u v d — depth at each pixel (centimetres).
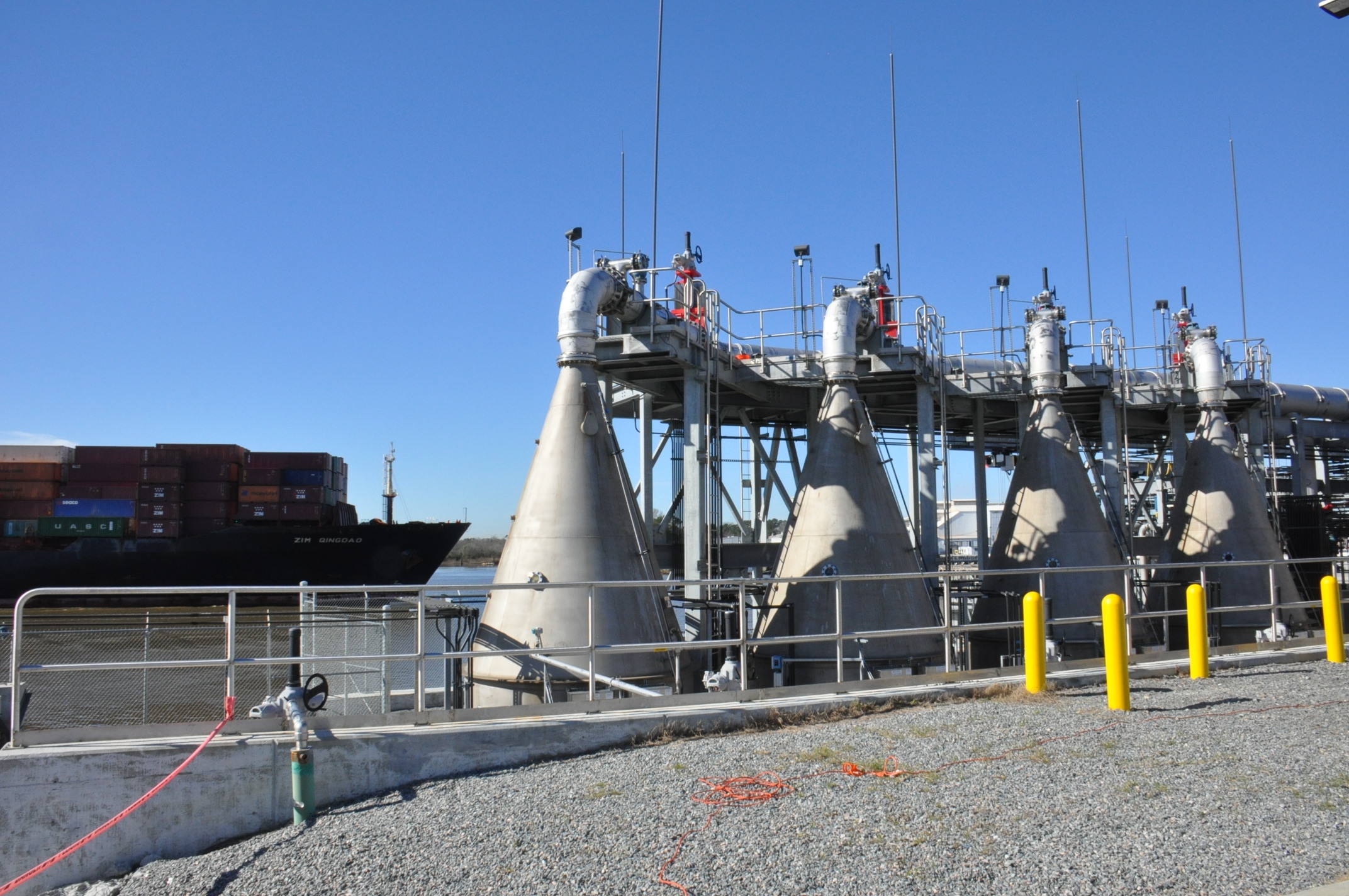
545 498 1808
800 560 2192
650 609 1811
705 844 786
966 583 2662
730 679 1377
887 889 686
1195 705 1302
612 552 1786
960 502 5081
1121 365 2831
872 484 2225
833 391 2303
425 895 732
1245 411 3253
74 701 2452
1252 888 676
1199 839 769
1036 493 2545
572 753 1105
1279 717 1212
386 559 5938
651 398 2652
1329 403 3912
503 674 1698
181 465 5719
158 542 5647
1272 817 820
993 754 1038
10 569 5534
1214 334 2994
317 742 1004
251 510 5844
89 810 929
